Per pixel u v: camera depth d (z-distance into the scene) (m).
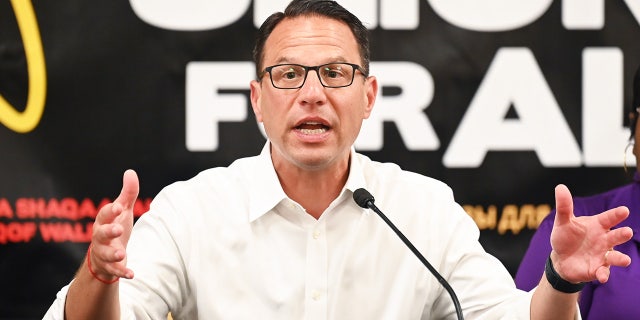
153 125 7.29
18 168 7.22
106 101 7.26
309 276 4.94
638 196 6.25
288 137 4.69
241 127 7.31
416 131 7.33
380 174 5.37
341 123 4.68
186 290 4.99
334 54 4.70
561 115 7.33
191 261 4.95
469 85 7.35
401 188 5.32
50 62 7.25
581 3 7.35
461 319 4.23
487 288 4.91
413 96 7.33
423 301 5.07
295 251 4.98
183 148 7.30
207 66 7.31
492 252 7.35
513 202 7.34
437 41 7.34
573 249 4.06
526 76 7.35
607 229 4.03
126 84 7.27
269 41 4.85
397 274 5.07
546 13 7.35
